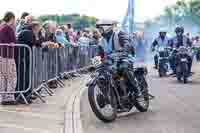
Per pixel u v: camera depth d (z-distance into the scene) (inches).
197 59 1180.5
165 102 430.6
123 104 347.3
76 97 448.1
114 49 348.5
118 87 344.8
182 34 689.6
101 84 326.0
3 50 384.5
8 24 387.9
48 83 516.1
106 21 352.8
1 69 385.4
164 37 745.0
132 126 320.5
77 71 675.4
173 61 709.3
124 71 349.4
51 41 523.2
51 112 361.1
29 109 369.7
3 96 387.2
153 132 302.2
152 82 628.1
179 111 382.0
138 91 362.6
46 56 472.7
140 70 376.2
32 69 401.4
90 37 791.7
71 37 661.3
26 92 398.6
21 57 392.2
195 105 414.3
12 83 387.2
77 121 331.3
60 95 459.2
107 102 328.2
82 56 714.2
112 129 310.0
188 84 606.9
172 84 604.4
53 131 297.3
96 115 325.4
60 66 558.3
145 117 355.9
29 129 299.1
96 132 299.7
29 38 397.1
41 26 467.8
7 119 327.3
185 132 302.0
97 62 332.8
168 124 327.9
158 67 724.0
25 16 449.1
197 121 339.9
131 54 374.9
